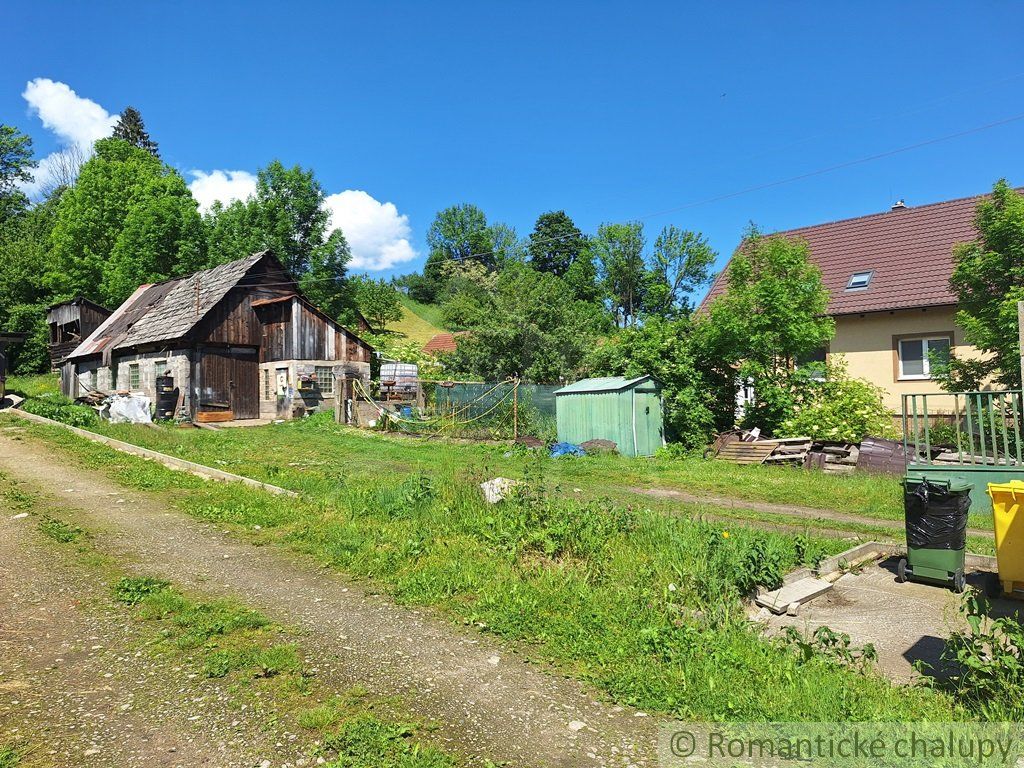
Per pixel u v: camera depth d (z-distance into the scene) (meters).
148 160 43.19
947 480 6.65
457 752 3.48
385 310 60.72
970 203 21.16
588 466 14.69
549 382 28.84
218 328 23.66
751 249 17.22
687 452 16.70
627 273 65.25
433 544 7.36
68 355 30.92
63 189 53.59
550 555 6.86
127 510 9.01
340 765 3.30
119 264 36.53
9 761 3.27
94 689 4.07
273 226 43.22
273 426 21.72
